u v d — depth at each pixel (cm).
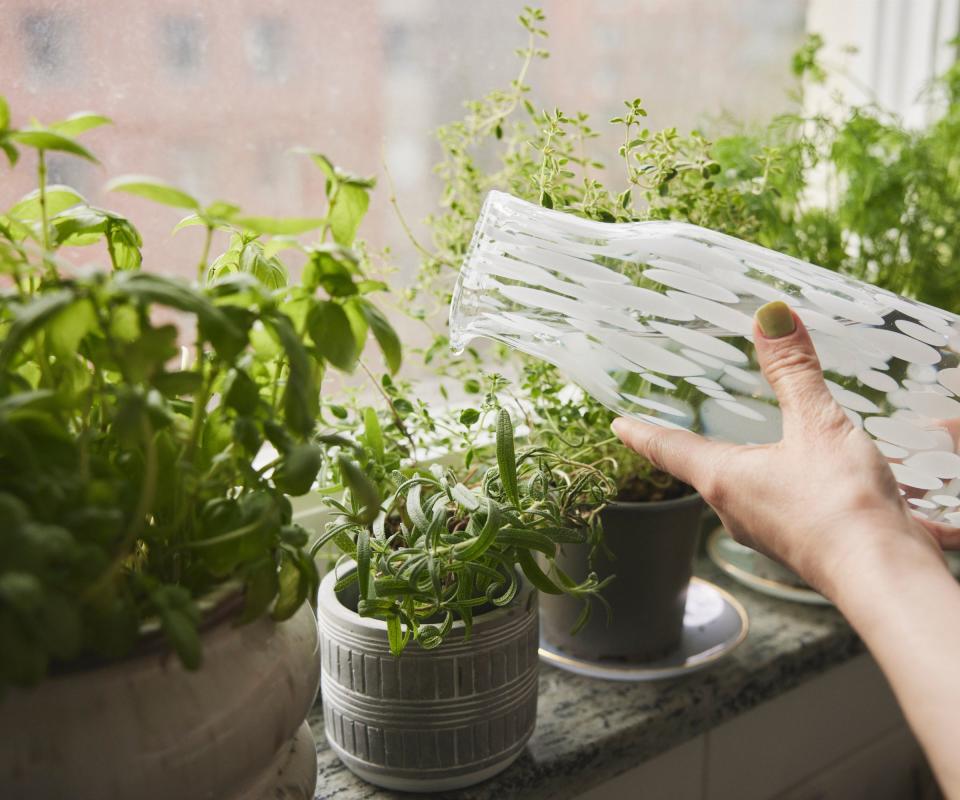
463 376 74
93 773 33
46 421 31
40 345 35
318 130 78
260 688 37
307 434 35
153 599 32
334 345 35
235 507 36
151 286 29
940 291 87
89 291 29
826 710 84
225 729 36
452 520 55
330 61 77
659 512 60
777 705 79
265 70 74
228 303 35
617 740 62
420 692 50
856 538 41
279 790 41
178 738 34
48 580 28
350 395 67
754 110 109
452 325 50
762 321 45
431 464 69
